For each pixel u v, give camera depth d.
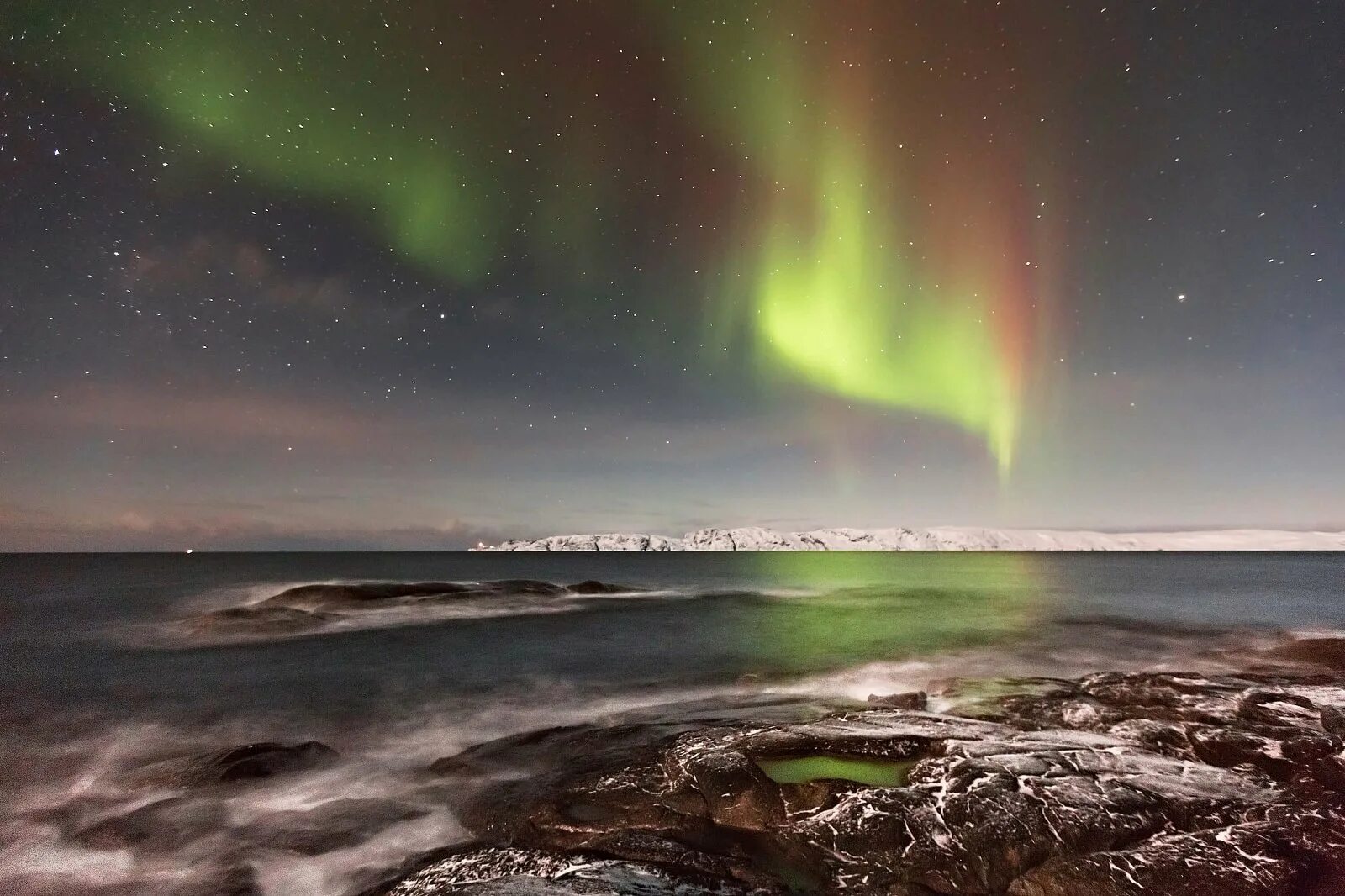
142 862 8.61
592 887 6.68
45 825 9.95
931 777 9.16
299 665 23.39
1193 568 110.69
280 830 9.37
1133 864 7.07
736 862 7.50
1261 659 22.42
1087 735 11.23
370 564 147.50
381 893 7.29
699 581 76.94
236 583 61.97
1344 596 50.97
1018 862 7.34
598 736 12.60
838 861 7.52
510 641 28.48
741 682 19.69
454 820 9.58
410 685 20.17
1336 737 11.16
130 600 44.50
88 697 18.89
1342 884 6.81
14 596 48.03
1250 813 8.19
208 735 15.26
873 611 40.81
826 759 10.21
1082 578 79.06
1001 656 24.11
